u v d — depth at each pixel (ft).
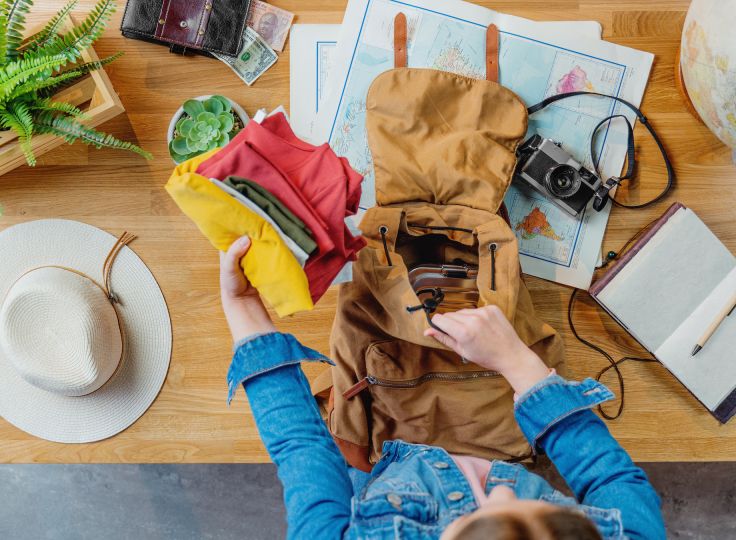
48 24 3.30
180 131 3.53
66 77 3.23
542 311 3.86
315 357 2.30
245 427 3.86
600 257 3.83
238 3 3.62
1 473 5.73
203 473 5.65
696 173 3.79
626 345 3.85
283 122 2.86
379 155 3.53
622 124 3.77
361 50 3.73
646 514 1.98
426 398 3.42
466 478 2.17
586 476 2.14
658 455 3.84
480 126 3.56
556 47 3.72
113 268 3.80
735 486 5.39
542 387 2.25
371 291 3.25
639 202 3.81
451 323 2.43
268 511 5.68
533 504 1.43
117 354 3.70
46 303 3.55
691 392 3.56
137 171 3.81
